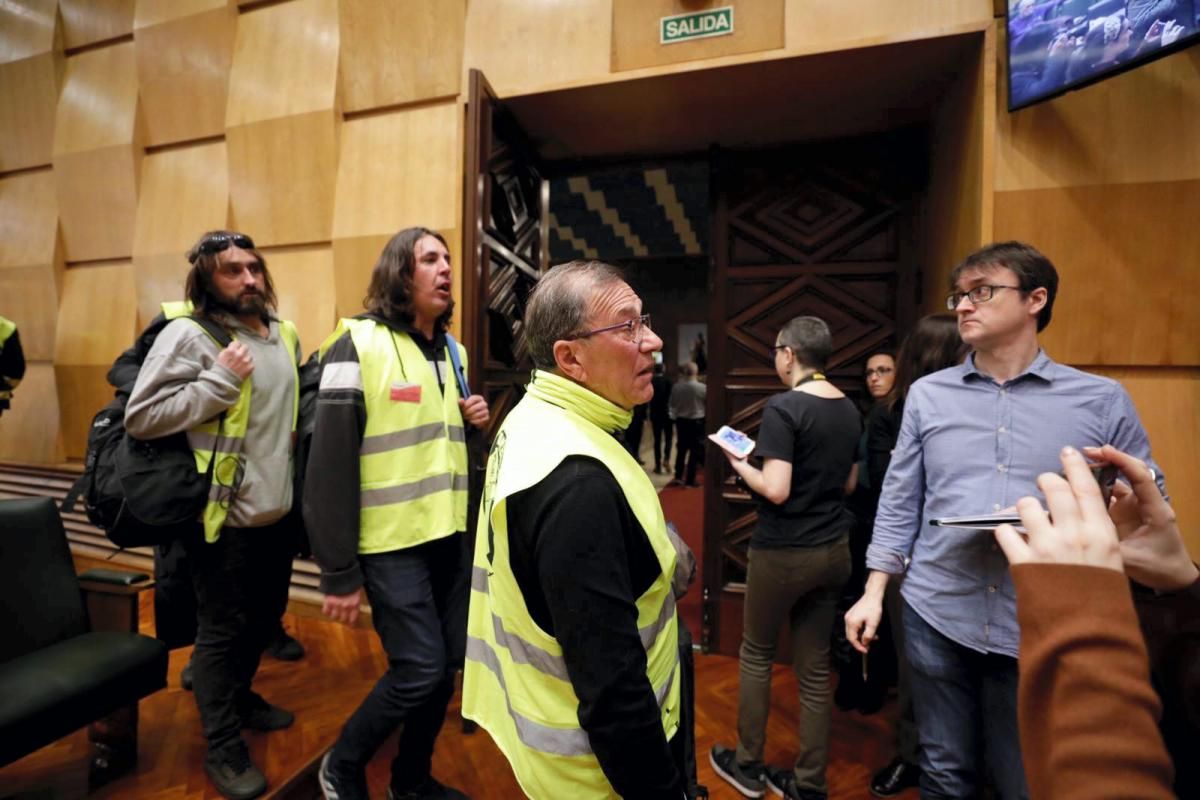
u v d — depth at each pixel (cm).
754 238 260
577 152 275
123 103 307
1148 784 37
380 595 140
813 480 152
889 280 245
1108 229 171
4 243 338
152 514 143
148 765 172
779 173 259
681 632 97
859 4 195
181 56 292
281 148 267
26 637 163
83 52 322
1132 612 42
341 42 259
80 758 177
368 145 256
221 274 160
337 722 194
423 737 148
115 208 310
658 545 76
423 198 243
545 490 70
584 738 73
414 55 248
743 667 166
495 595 80
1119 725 39
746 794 164
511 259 245
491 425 224
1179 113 166
